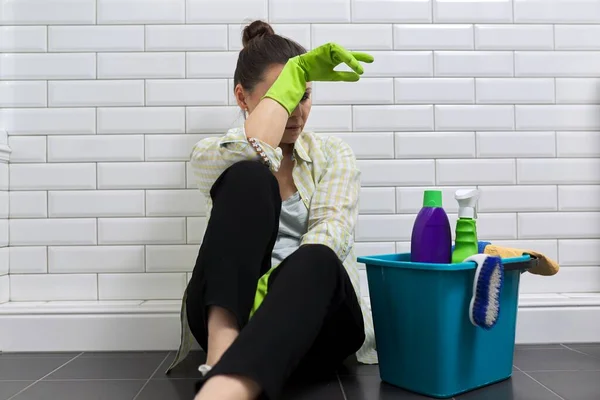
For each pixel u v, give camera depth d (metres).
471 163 1.72
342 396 1.16
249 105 1.34
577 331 1.62
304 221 1.33
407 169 1.71
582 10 1.74
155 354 1.56
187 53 1.71
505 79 1.73
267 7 1.70
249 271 0.93
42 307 1.59
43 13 1.70
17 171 1.70
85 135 1.70
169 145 1.70
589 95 1.75
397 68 1.72
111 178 1.70
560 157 1.74
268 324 0.80
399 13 1.72
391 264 1.16
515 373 1.31
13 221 1.69
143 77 1.71
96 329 1.59
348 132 1.71
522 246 1.72
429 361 1.13
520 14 1.73
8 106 1.70
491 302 1.09
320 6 1.71
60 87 1.70
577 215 1.73
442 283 1.09
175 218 1.70
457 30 1.73
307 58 1.15
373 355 1.45
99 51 1.71
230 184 0.98
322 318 0.89
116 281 1.69
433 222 1.18
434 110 1.72
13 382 1.28
